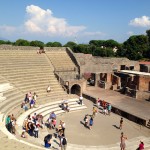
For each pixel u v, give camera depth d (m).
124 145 25.11
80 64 56.28
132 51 92.19
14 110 31.55
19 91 37.56
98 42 112.31
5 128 23.83
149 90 50.91
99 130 31.45
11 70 42.88
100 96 45.50
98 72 56.44
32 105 35.09
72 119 34.72
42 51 54.81
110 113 38.59
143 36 93.69
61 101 40.34
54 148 24.50
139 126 33.66
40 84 43.00
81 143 27.16
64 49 59.03
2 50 49.00
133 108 38.84
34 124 27.48
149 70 63.19
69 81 45.09
